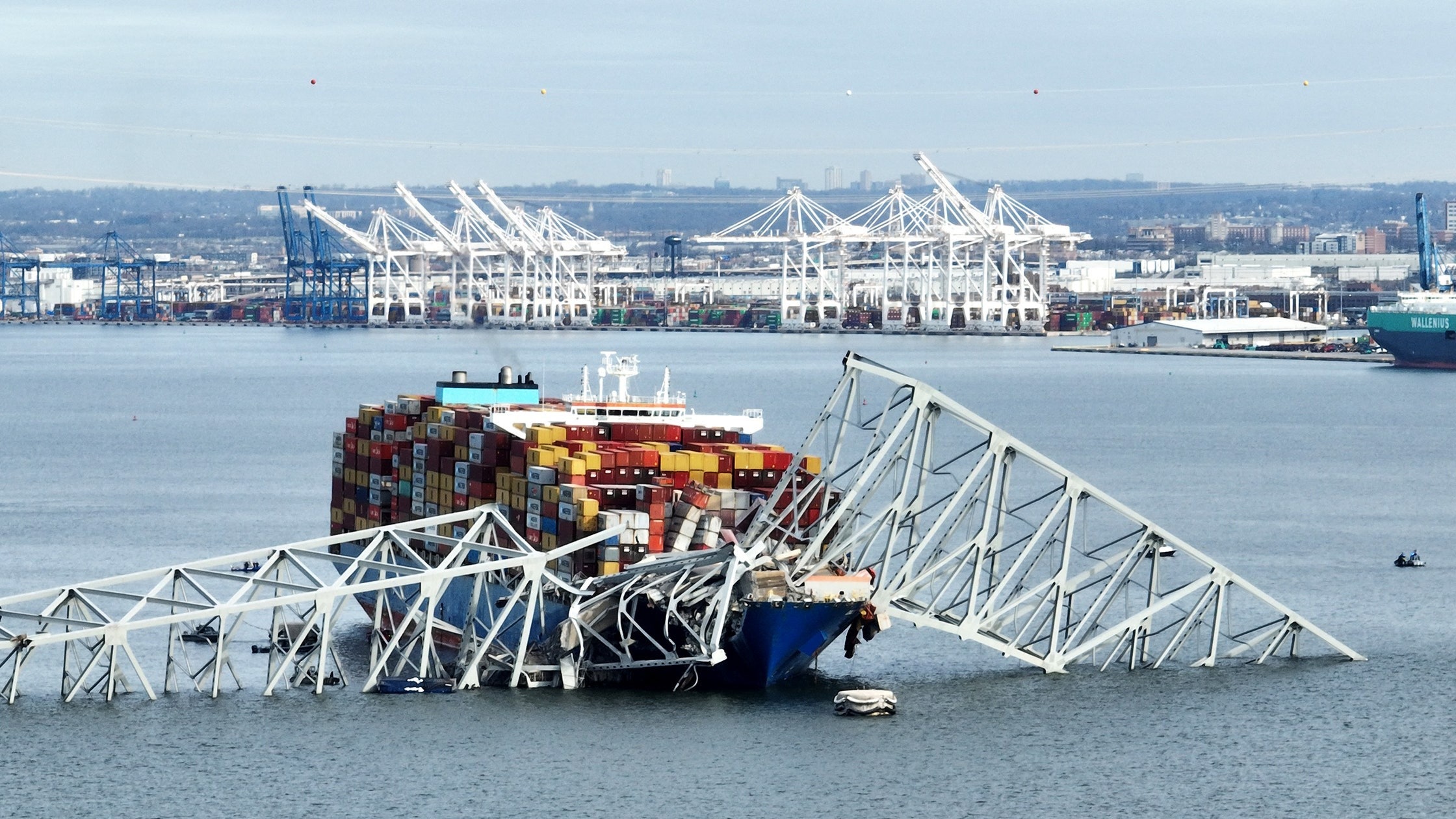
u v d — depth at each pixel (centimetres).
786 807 12119
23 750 13025
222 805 12050
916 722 13962
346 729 13525
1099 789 12619
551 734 13438
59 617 14188
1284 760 13300
